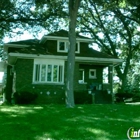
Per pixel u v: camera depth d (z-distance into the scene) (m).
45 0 18.28
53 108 12.77
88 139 6.55
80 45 22.81
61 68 20.89
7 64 24.81
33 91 19.72
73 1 15.91
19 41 25.23
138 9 24.09
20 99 18.48
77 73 21.28
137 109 12.30
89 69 24.33
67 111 11.43
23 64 19.95
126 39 31.08
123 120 9.10
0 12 18.89
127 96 23.80
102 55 22.62
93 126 7.96
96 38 31.05
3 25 21.25
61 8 19.34
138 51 32.38
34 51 20.53
